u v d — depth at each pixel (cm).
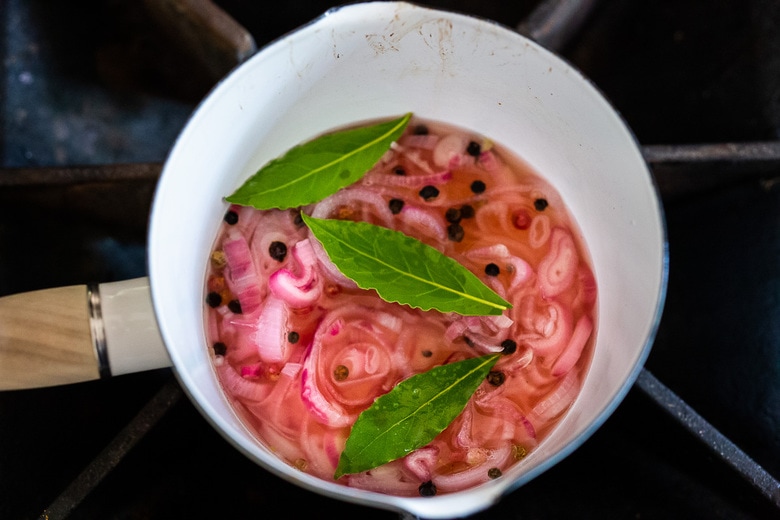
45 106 38
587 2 35
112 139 39
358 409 28
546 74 27
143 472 31
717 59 37
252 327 29
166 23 35
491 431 28
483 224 31
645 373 30
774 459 32
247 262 30
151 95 40
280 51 26
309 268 29
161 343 27
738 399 33
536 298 30
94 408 33
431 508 23
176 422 31
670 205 37
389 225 31
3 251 33
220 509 33
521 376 29
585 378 29
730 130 37
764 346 34
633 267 27
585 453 34
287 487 33
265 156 30
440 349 29
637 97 40
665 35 39
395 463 28
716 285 35
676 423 30
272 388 29
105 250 36
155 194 25
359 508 31
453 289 28
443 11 27
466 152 32
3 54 36
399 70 29
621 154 27
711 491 33
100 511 31
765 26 36
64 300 27
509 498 33
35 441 31
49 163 38
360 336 29
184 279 28
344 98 30
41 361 27
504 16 39
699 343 35
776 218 35
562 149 30
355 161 30
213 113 26
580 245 31
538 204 31
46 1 37
